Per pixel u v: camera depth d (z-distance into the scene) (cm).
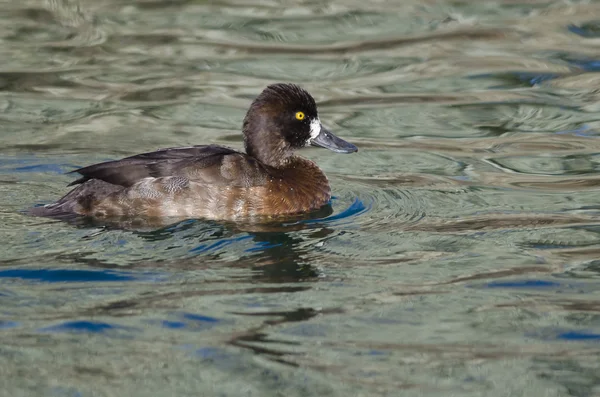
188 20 1975
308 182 1240
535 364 841
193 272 1009
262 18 1991
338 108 1598
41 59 1773
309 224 1170
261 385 804
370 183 1327
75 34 1886
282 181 1209
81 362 830
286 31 1920
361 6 2050
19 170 1334
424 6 2045
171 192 1152
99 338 866
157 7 2039
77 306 924
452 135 1505
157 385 801
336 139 1289
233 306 932
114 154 1408
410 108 1603
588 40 1848
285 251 1077
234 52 1825
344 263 1046
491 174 1349
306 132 1271
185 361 834
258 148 1260
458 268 1033
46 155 1395
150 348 852
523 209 1217
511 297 962
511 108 1596
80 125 1525
